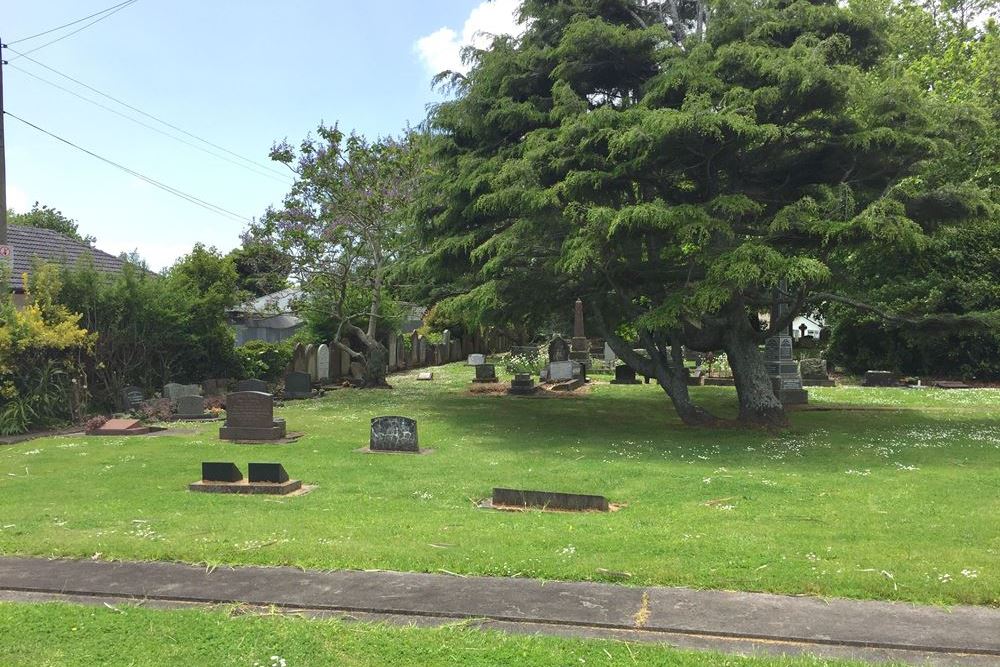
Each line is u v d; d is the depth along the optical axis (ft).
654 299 54.95
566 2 58.80
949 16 115.24
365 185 83.10
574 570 20.11
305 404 71.41
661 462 40.42
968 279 89.45
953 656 14.96
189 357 76.38
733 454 43.04
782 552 22.07
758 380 55.67
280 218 84.58
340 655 14.82
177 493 32.42
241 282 110.32
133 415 59.88
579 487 33.68
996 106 74.95
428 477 36.14
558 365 89.35
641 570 20.11
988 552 22.08
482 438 49.98
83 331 57.36
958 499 30.42
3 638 15.66
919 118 47.57
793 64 42.60
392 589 18.85
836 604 17.70
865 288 96.22
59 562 21.34
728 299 43.06
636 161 45.09
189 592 18.74
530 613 17.16
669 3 62.75
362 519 27.30
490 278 55.47
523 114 55.83
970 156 71.97
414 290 78.74
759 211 47.57
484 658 14.65
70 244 91.66
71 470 38.09
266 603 17.97
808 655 14.80
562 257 47.93
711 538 23.94
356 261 91.61
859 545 23.00
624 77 56.54
